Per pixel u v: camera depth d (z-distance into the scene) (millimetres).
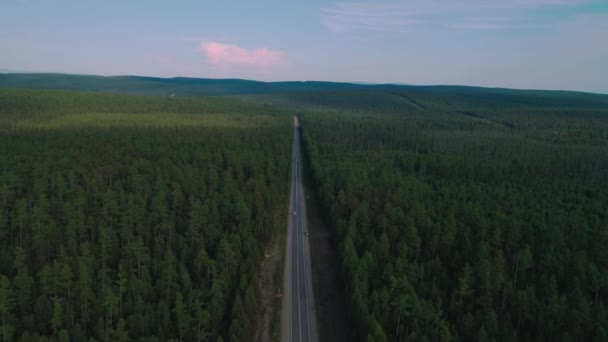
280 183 144125
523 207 124938
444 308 80500
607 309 76750
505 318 75625
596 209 127250
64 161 140625
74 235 95125
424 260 96188
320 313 84250
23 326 71125
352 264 89625
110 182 133125
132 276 79250
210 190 126188
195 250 95188
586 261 86500
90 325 74438
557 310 74062
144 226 103000
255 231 104625
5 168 129500
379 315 75188
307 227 125000
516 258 91375
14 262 81375
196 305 72938
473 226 104500
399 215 107688
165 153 166125
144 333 71125
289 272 98688
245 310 75750
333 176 148125
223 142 199125
